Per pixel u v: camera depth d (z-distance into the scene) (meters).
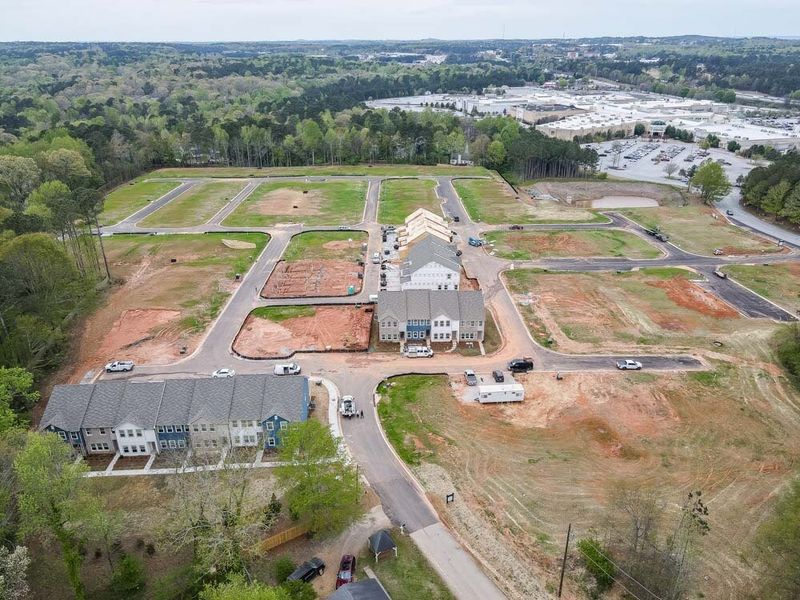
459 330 102.44
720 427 79.75
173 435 74.62
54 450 56.53
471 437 77.94
